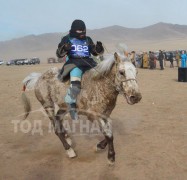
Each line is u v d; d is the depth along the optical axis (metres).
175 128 9.54
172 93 16.38
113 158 6.72
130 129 9.57
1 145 8.43
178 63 36.72
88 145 8.23
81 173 6.62
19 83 23.38
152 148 7.87
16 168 6.96
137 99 5.99
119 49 6.57
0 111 12.65
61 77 7.13
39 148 8.20
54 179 6.41
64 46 6.88
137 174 6.49
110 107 6.64
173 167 6.77
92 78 6.66
